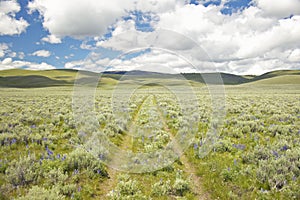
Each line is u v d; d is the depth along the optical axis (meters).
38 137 8.62
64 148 8.09
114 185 5.93
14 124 10.84
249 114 15.41
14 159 6.30
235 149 8.20
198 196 5.43
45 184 5.27
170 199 5.27
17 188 5.00
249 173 6.18
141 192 5.53
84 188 5.44
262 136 9.93
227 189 5.49
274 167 6.20
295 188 5.24
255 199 5.00
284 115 14.55
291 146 7.95
